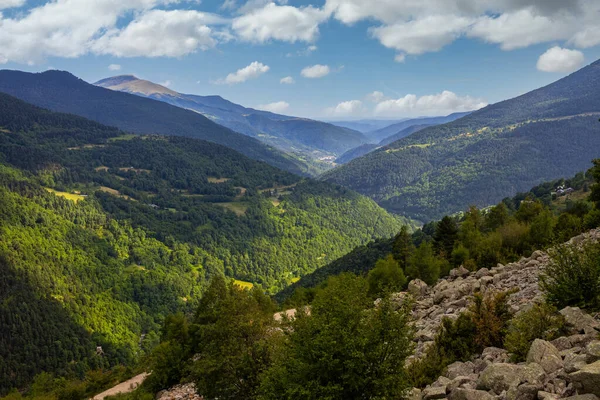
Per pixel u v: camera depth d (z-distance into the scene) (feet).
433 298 72.74
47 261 536.01
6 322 412.36
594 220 99.45
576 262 39.63
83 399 161.17
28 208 631.97
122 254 650.84
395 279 111.55
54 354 396.37
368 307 32.45
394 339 29.86
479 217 215.92
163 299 569.64
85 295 501.15
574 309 34.14
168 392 99.66
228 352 51.62
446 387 29.99
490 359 34.40
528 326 33.96
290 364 30.96
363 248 505.25
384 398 27.84
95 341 440.86
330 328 30.04
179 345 113.39
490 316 39.58
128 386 151.23
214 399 52.95
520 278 63.16
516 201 489.26
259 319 54.13
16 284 460.96
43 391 226.38
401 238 173.47
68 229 634.84
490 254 108.27
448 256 150.92
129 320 503.20
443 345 40.47
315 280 440.86
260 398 32.89
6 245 520.01
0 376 354.95
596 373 20.62
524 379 25.45
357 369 28.63
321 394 28.53
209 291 110.01
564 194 421.59
